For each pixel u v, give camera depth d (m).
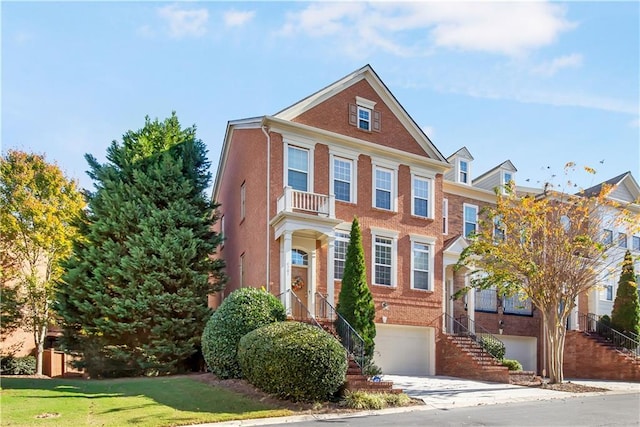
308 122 21.14
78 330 20.03
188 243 20.80
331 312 19.44
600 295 29.97
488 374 19.84
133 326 18.92
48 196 24.31
